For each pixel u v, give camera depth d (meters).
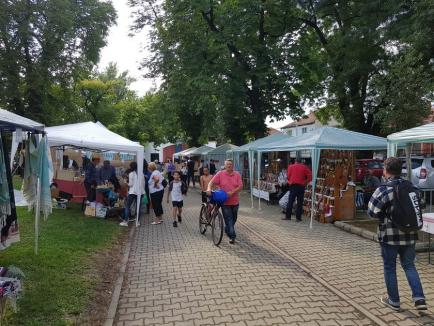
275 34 23.78
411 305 4.99
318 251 7.92
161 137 52.94
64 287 5.39
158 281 6.06
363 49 20.20
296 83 24.02
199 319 4.63
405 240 4.73
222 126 26.75
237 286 5.79
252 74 21.97
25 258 6.54
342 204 11.43
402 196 4.68
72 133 12.00
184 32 22.34
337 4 22.20
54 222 10.00
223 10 21.86
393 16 18.06
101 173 12.49
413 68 17.44
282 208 13.41
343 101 24.17
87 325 4.44
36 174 7.01
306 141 11.87
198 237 9.43
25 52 29.25
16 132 6.98
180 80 22.23
